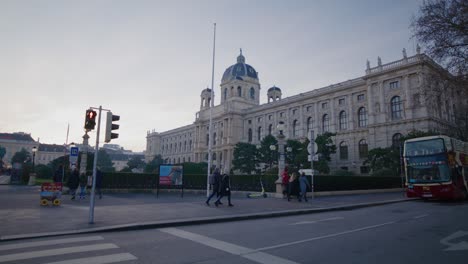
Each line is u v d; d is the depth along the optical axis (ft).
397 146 139.13
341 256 22.43
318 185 89.10
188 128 400.06
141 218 38.52
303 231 33.17
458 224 38.70
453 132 130.62
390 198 83.05
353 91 198.08
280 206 56.59
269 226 36.81
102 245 25.40
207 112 342.64
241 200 67.56
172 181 74.38
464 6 50.52
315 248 24.98
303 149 168.35
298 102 238.89
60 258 21.11
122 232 31.91
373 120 178.70
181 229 34.24
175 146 433.48
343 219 43.70
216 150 315.78
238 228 35.24
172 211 45.75
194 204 56.08
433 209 58.80
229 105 302.25
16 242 26.32
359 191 103.91
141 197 74.95
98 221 35.94
